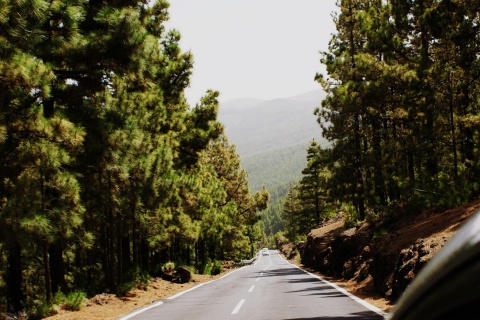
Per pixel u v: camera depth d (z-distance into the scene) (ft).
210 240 148.77
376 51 67.41
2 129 33.19
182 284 77.92
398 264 39.86
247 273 115.96
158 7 74.59
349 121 105.09
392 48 64.03
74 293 45.14
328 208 227.81
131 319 37.50
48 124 36.17
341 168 105.50
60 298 44.06
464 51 52.21
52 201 41.37
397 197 88.17
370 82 66.69
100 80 51.08
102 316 40.14
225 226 149.28
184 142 92.63
